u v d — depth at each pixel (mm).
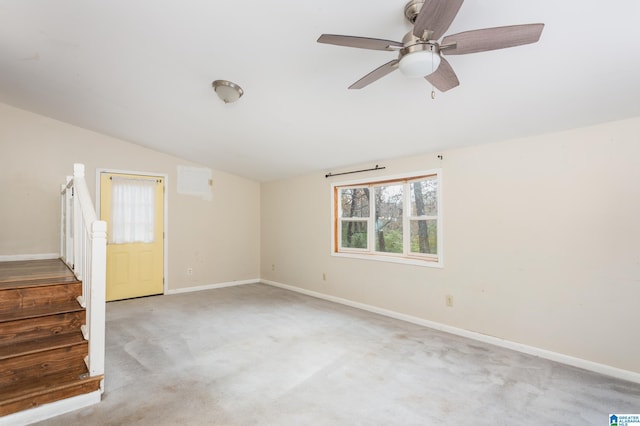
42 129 4297
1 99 3914
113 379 2432
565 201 2740
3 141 4055
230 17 2018
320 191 5129
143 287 5055
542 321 2852
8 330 2174
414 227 4012
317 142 3904
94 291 2123
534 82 2207
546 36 1796
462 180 3404
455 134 3133
